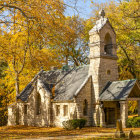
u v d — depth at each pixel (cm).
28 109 3662
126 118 2798
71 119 3000
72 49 4422
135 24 3409
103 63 3184
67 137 2169
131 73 4475
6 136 2380
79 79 3341
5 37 2814
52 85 3603
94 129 2750
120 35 3844
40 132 2706
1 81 4081
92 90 3180
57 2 2192
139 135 2055
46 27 2367
